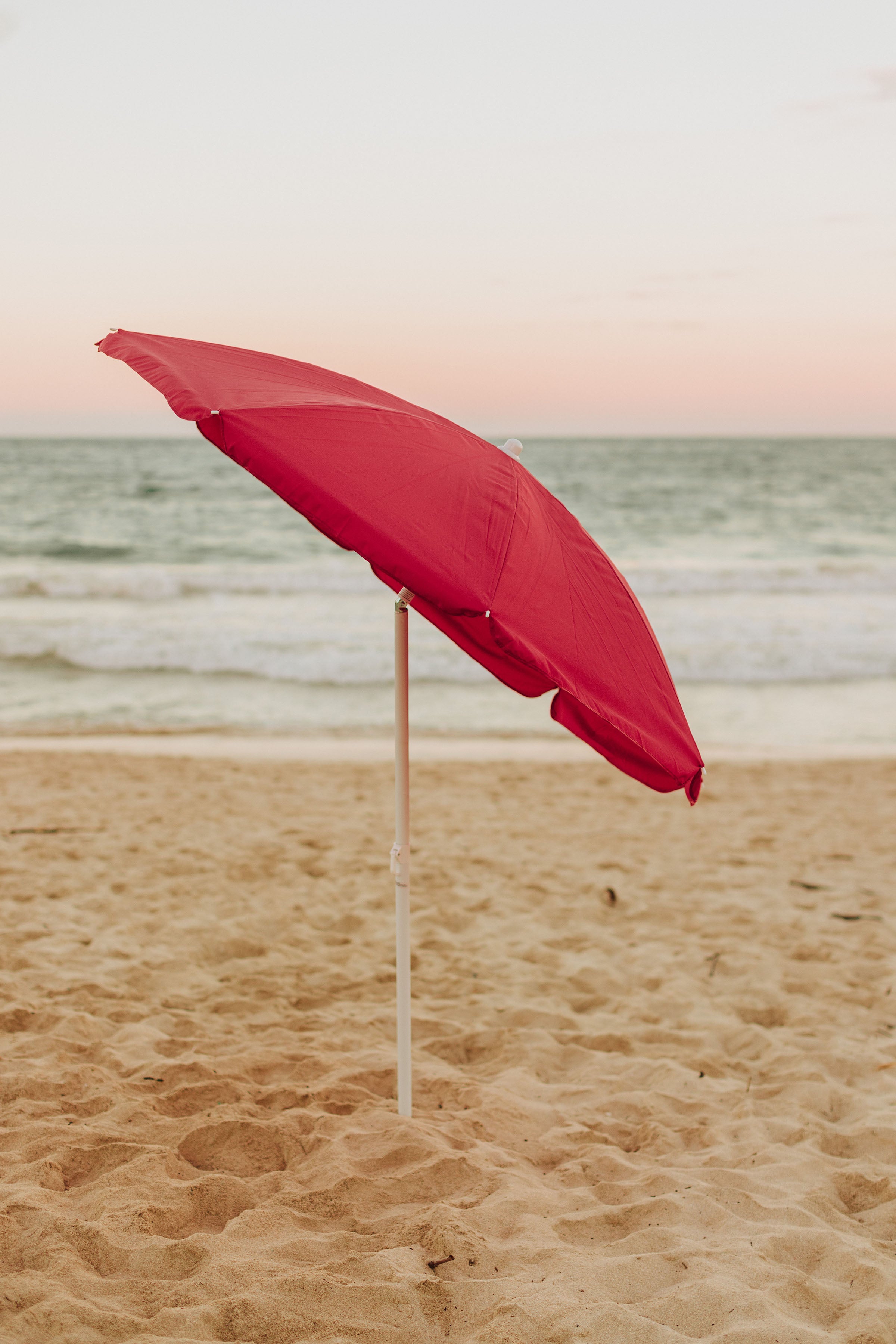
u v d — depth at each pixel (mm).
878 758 10227
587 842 7230
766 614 16859
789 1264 2641
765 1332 2281
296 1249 2543
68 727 10758
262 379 2578
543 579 2309
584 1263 2537
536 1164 3191
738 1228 2777
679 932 5516
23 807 7598
